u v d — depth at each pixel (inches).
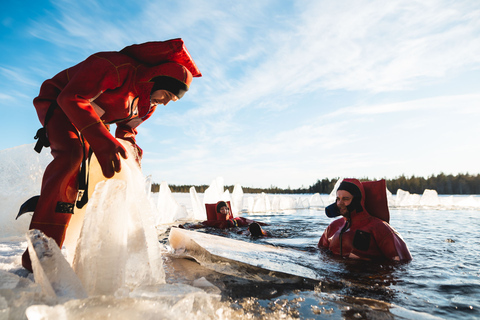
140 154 89.0
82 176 65.6
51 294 38.5
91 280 44.6
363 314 52.5
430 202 495.2
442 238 168.4
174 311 39.0
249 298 58.7
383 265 99.1
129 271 50.0
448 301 63.8
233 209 384.8
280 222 267.1
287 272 74.6
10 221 108.4
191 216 305.4
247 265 74.9
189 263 85.8
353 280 77.9
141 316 35.2
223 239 112.2
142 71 74.7
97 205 47.8
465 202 502.0
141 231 52.7
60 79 71.6
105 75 67.4
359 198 121.0
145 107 75.0
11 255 76.7
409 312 54.2
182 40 77.4
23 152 114.0
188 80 76.5
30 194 111.0
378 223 115.7
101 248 45.7
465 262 106.0
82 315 33.7
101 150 59.4
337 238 120.6
